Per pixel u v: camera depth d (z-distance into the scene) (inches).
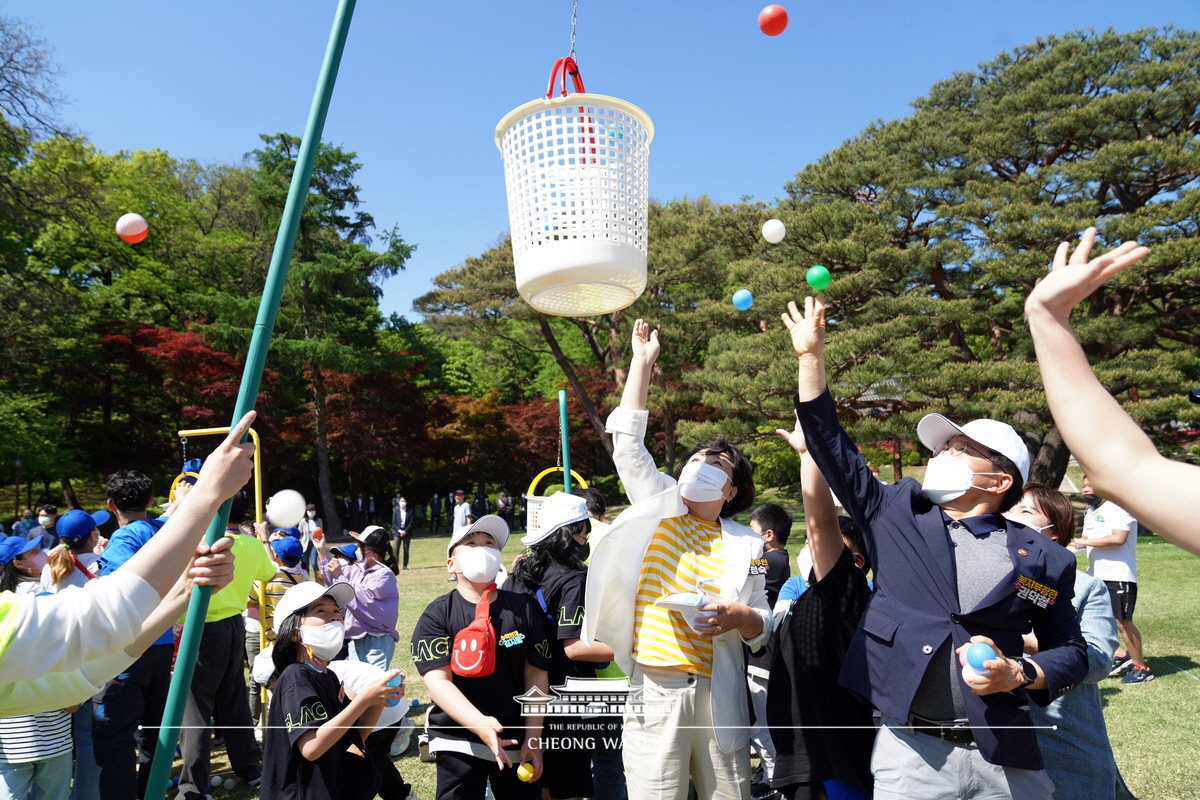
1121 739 190.7
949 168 816.9
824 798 113.7
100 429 1178.6
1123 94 751.7
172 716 82.6
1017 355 817.5
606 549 113.5
